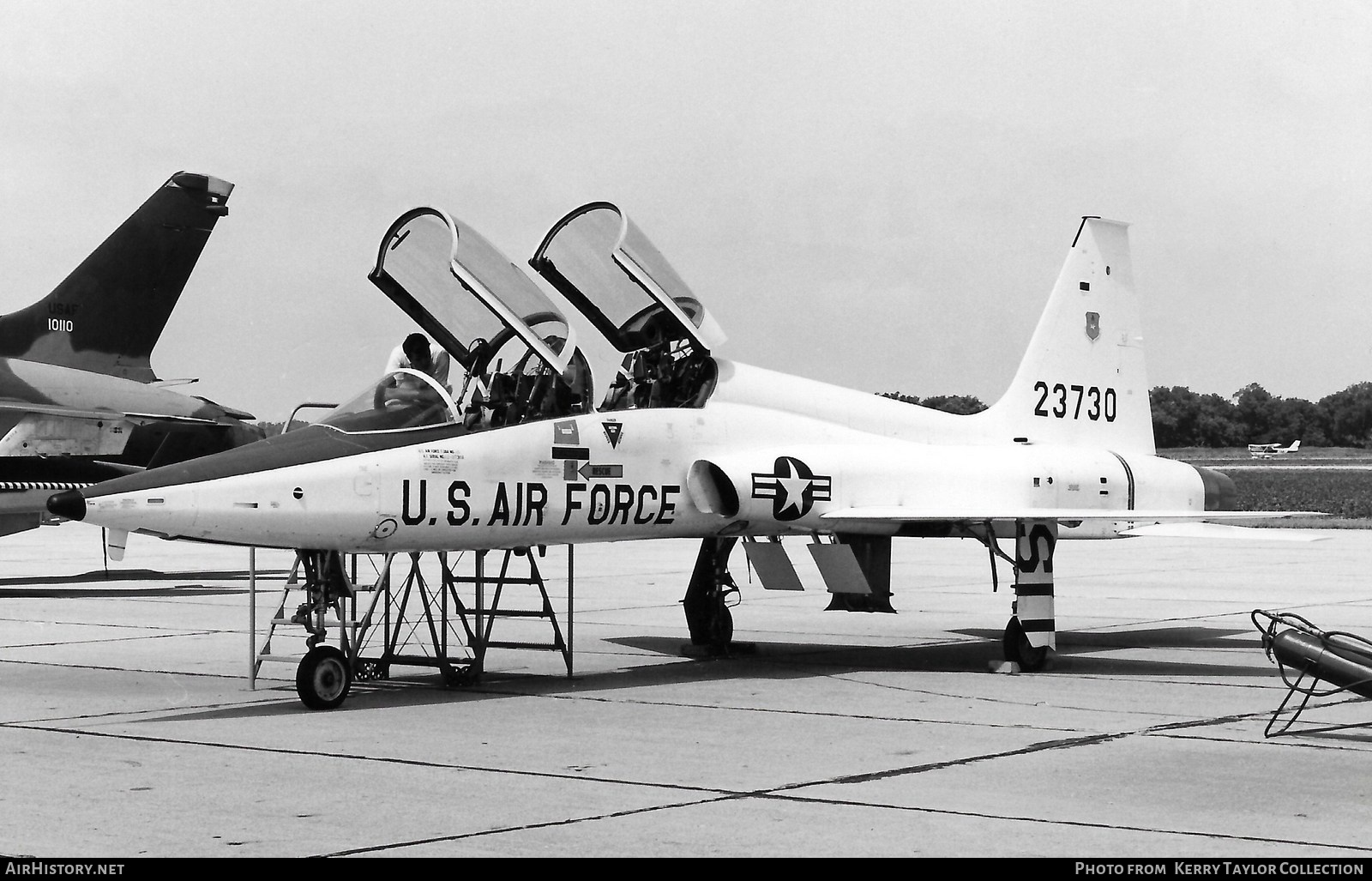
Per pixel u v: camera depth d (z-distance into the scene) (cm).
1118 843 632
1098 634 1602
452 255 1112
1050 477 1421
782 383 1362
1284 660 928
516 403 1158
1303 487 7344
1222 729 949
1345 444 14362
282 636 1542
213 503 973
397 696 1111
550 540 1173
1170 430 14562
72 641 1494
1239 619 1759
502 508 1113
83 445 2323
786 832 653
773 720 988
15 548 3531
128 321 2469
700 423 1262
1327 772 798
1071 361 1570
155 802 716
